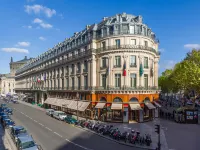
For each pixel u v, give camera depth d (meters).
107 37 41.94
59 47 63.78
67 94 55.41
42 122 39.50
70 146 24.09
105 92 40.81
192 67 41.81
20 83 123.31
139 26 41.44
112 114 40.06
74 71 52.16
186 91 55.25
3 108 54.06
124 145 24.95
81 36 50.44
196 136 29.19
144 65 41.69
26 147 20.23
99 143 25.62
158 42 50.88
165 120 42.34
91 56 44.34
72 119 38.38
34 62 94.50
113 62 41.00
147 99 41.56
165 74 92.31
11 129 27.92
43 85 76.75
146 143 24.75
